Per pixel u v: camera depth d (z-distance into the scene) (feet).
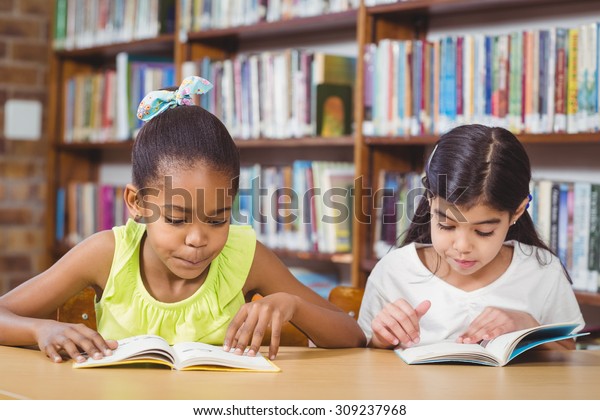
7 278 14.60
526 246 6.62
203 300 5.65
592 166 9.30
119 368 4.57
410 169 10.67
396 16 10.39
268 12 11.40
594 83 8.24
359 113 10.14
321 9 10.74
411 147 10.66
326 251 10.60
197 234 4.89
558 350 5.82
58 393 3.96
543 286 6.55
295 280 6.11
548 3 9.56
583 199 8.45
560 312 6.59
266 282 6.01
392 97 9.84
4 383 4.14
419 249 6.66
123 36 13.41
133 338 5.04
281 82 10.92
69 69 14.83
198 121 5.02
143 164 5.03
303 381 4.37
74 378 4.28
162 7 12.79
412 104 9.68
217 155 4.98
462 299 6.38
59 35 14.57
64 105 14.73
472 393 4.22
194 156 4.90
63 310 6.18
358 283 10.16
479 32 10.21
